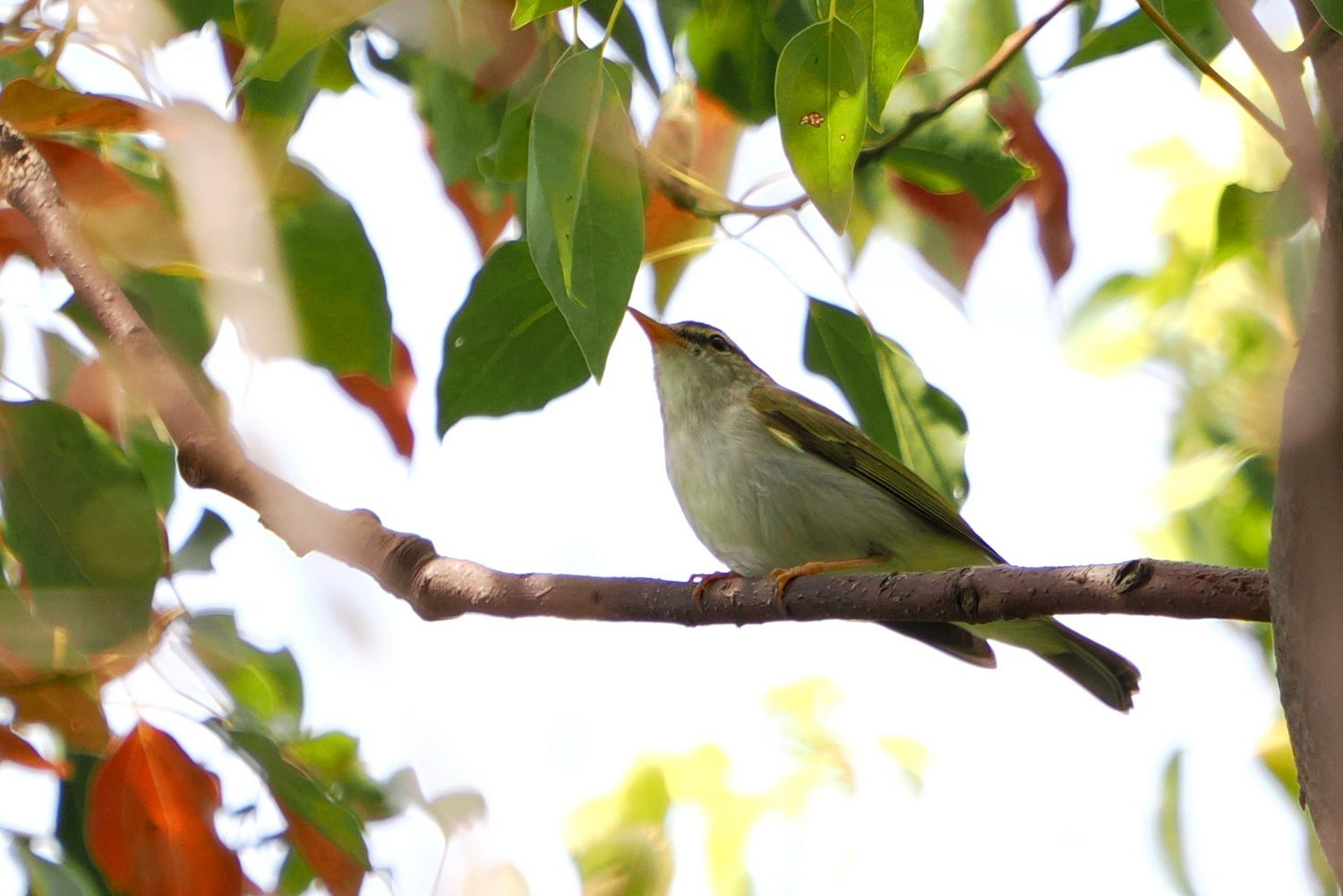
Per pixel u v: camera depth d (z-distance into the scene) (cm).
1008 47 862
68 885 768
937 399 912
